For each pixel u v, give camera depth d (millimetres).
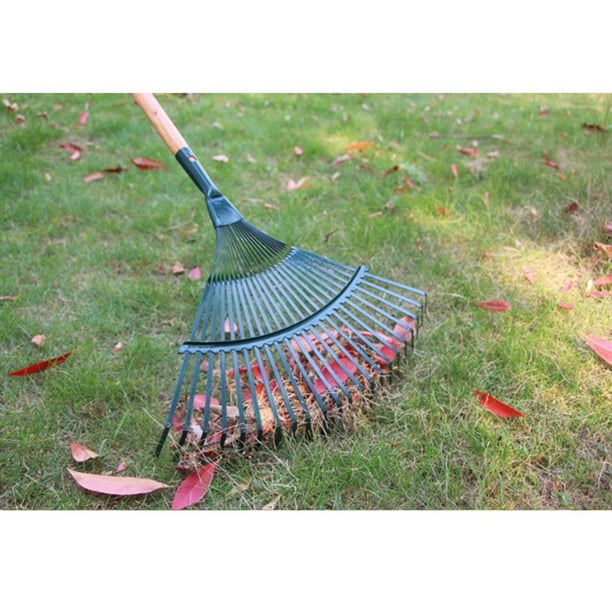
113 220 3178
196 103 4633
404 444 1933
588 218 2887
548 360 2191
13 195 3307
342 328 2314
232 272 2256
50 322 2475
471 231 2979
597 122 4125
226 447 1910
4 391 2148
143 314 2553
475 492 1806
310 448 1917
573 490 1812
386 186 3426
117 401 2117
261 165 3695
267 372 2150
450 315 2475
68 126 4168
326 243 2934
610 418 2006
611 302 2488
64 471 1893
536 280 2643
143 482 1798
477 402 2059
